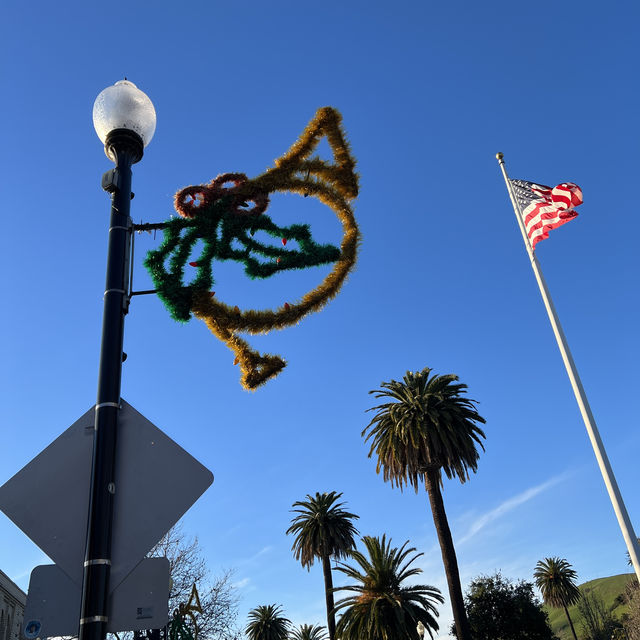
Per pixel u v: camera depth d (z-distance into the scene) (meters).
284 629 63.38
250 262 5.61
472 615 55.69
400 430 36.94
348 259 5.86
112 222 4.28
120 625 3.23
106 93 4.61
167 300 5.22
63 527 3.52
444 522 35.59
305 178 6.00
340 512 51.59
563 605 78.06
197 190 5.58
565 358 14.84
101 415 3.63
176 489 3.65
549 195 16.16
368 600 38.97
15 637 37.81
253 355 5.45
